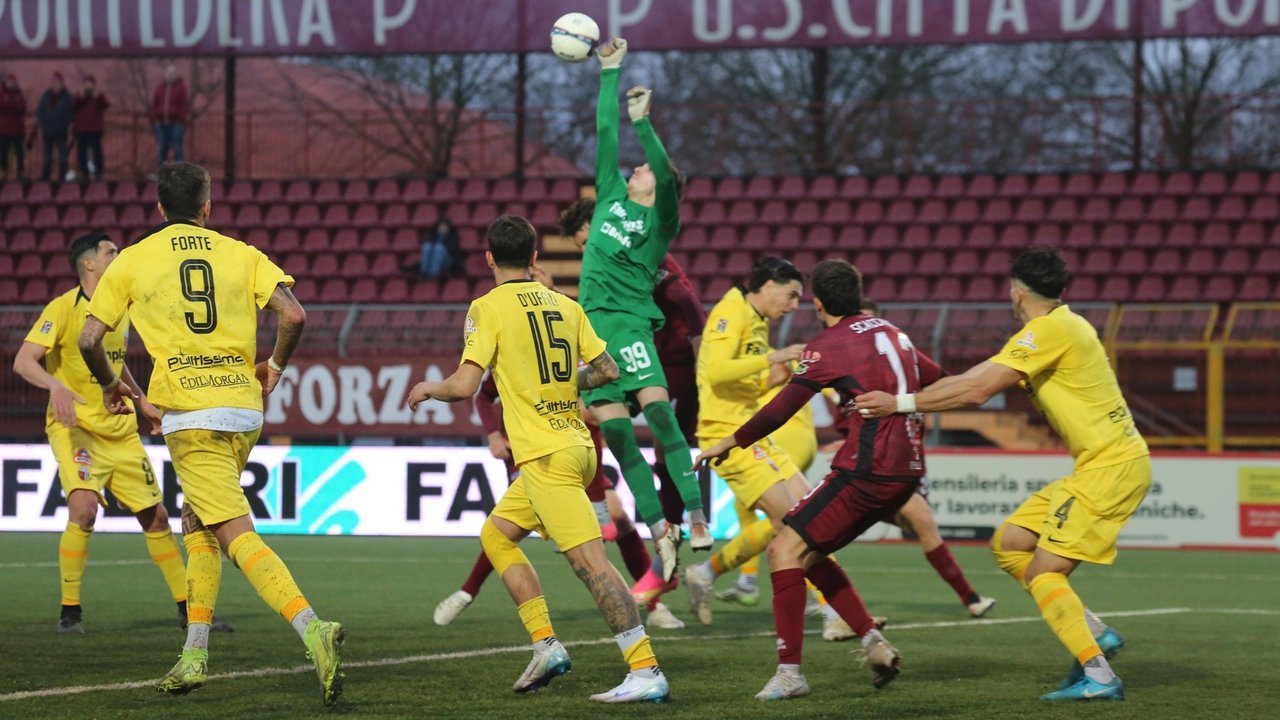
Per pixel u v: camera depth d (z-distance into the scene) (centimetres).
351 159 5853
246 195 4469
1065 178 4150
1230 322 2903
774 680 1016
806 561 1053
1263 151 4869
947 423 3150
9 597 1675
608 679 1084
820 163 4347
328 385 2925
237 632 1365
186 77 6106
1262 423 2983
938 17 3903
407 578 2009
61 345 1366
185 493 983
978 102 4188
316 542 2631
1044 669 1171
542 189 4381
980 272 3975
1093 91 5566
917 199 4169
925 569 2239
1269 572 2191
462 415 2875
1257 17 3753
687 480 1310
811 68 5594
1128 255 3947
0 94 4512
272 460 2747
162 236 986
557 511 983
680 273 1524
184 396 958
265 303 998
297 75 6041
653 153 1361
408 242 4316
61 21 4303
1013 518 1141
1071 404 1048
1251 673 1160
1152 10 3812
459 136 5622
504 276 1024
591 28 1416
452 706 954
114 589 1795
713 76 5638
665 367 1520
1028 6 3862
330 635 898
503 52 4138
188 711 922
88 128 4456
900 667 1180
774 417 1038
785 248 4097
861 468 1016
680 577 2062
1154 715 952
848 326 1052
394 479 2692
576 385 1019
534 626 1013
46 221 4412
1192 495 2559
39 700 959
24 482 2667
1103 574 2161
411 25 4166
